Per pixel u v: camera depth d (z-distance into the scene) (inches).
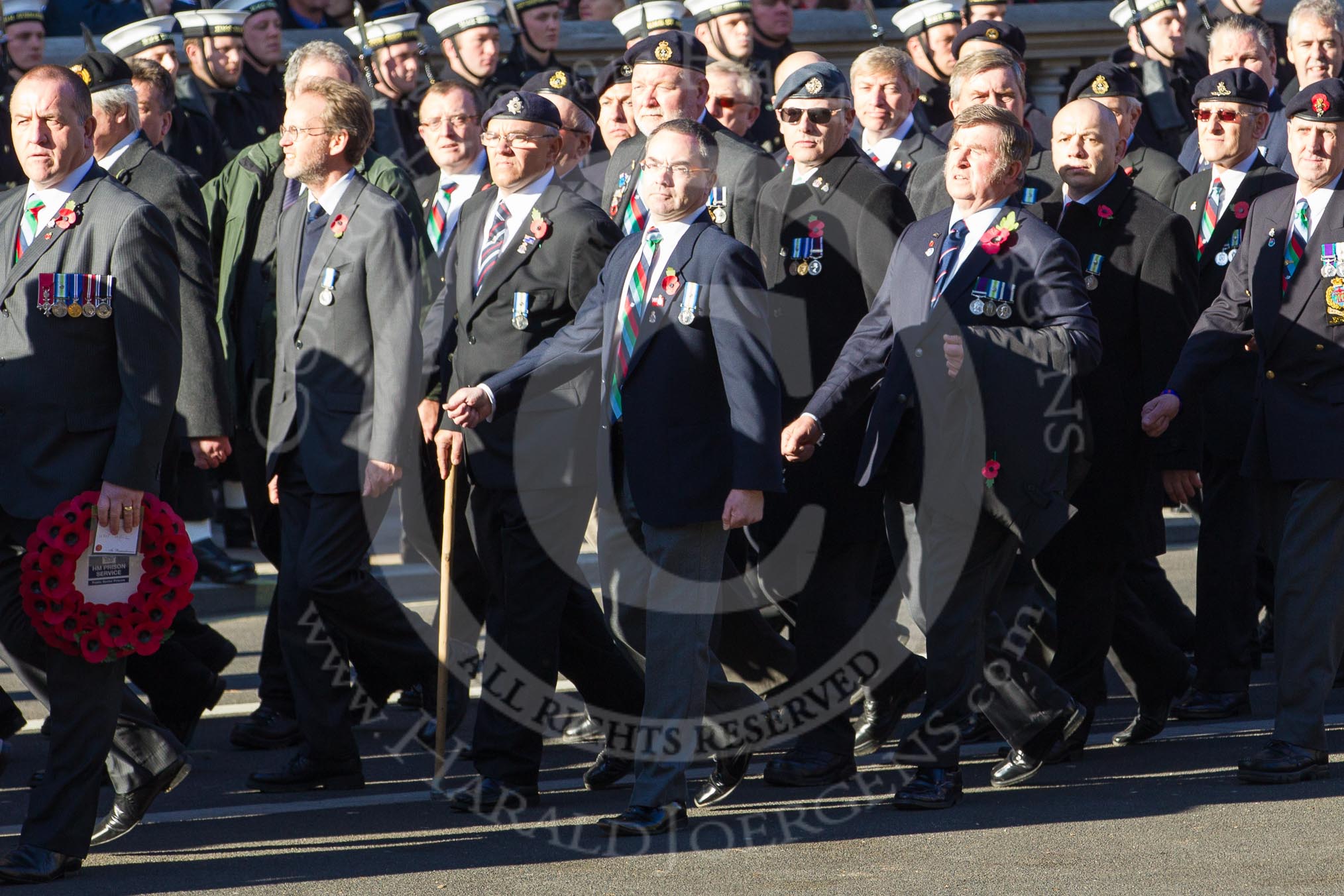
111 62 1000.9
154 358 756.6
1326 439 851.4
